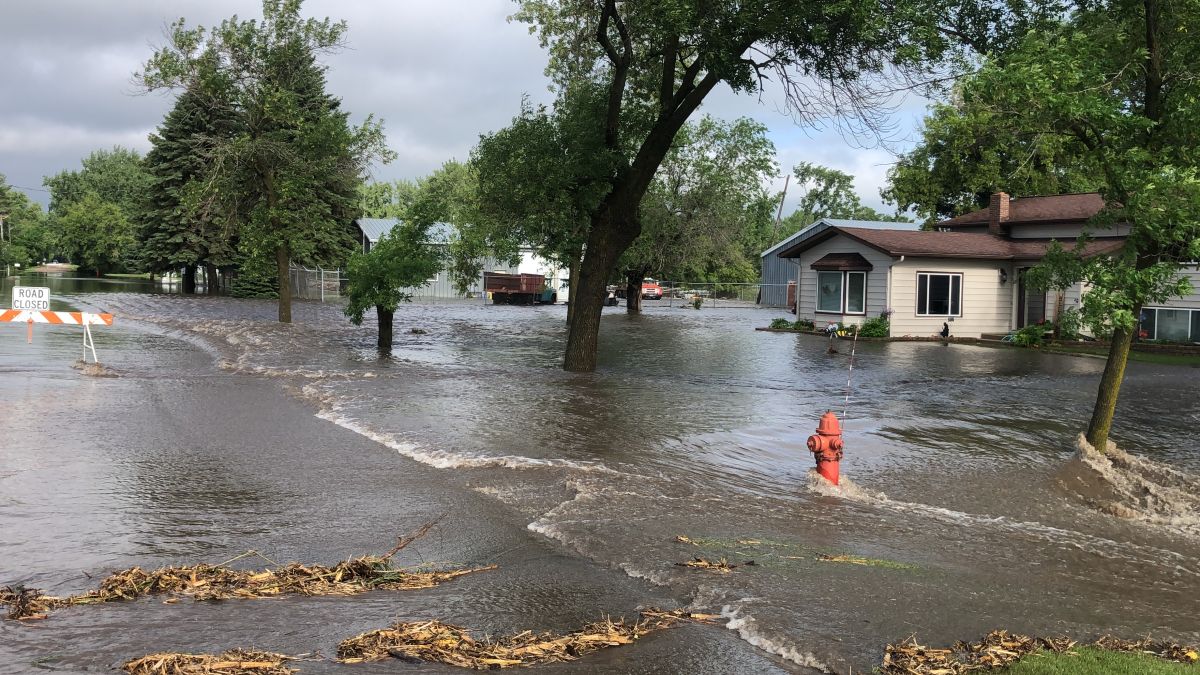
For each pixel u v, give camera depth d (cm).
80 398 1346
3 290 5003
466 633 488
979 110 1052
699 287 7088
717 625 509
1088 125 1015
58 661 429
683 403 1449
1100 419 1034
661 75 1992
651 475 923
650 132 1939
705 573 601
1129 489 918
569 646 470
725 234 4434
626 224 1908
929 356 2430
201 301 4384
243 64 2759
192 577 569
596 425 1219
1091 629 521
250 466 932
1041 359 2361
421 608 529
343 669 430
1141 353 2583
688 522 740
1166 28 1010
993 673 437
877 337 2988
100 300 4231
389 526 720
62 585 557
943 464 1025
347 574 589
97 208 9975
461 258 3372
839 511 799
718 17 1611
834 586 580
